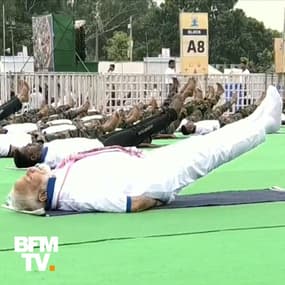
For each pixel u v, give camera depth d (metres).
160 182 5.59
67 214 5.45
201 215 5.39
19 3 53.91
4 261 4.03
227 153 5.72
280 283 3.60
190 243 4.47
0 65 27.08
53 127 9.46
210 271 3.82
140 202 5.52
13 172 7.91
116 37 61.09
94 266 3.93
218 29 64.19
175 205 5.82
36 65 21.45
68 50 20.58
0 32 52.47
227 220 5.19
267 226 4.98
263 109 6.62
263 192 6.58
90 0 62.03
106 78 18.12
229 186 7.06
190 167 5.67
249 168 8.50
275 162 9.19
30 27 53.31
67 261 4.04
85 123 9.65
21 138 9.26
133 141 8.90
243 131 5.76
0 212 5.53
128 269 3.87
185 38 18.98
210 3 64.19
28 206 5.45
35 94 16.77
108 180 5.53
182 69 19.05
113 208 5.50
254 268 3.88
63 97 17.23
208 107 13.53
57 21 20.31
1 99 16.38
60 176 5.55
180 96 9.75
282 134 13.98
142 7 65.50
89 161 5.59
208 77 19.27
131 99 18.52
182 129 12.88
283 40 20.69
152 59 30.50
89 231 4.82
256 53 65.56
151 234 4.72
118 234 4.73
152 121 9.17
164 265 3.95
